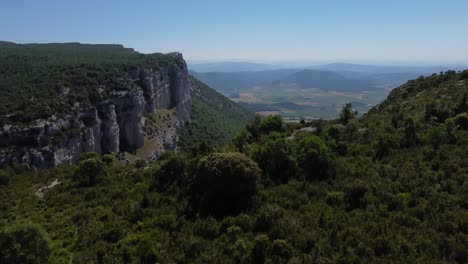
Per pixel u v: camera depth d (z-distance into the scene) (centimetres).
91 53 18488
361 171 3500
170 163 4169
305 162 3697
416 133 3988
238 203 3247
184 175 3941
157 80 15388
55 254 2881
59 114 9294
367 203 2908
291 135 5259
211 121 19388
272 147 3891
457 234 2314
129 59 16275
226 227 2898
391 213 2714
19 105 9012
